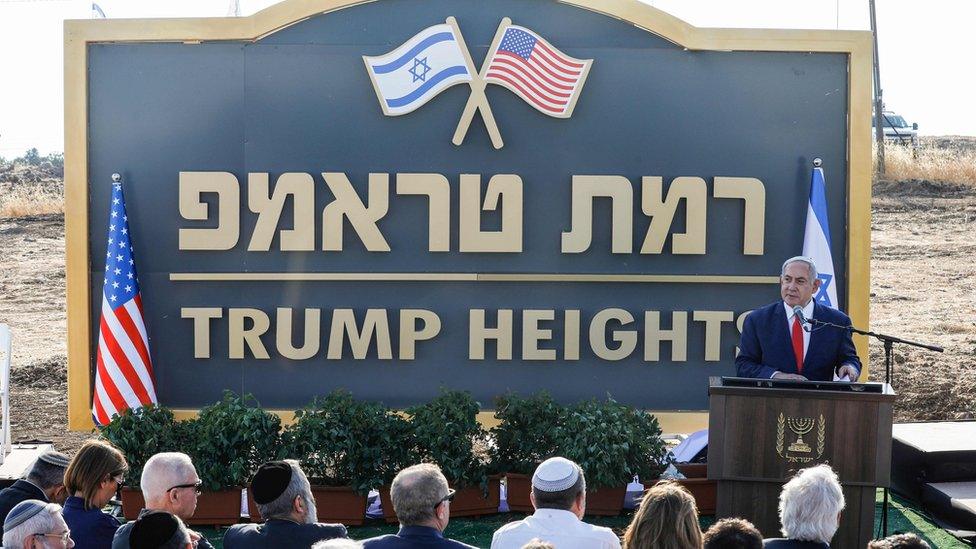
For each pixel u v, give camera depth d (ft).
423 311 31.07
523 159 31.04
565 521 15.17
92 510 17.28
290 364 31.14
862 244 31.22
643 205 30.99
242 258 31.04
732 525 13.25
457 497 26.04
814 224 30.66
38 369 50.11
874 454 20.04
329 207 30.91
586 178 30.91
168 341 31.01
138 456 25.23
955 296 60.49
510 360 31.24
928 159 82.07
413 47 30.86
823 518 15.14
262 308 31.12
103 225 31.01
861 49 31.01
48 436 40.16
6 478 25.44
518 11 30.94
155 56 30.91
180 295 31.04
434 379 31.24
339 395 26.40
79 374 30.81
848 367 22.68
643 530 13.51
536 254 31.14
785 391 20.21
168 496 16.34
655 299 31.24
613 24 31.07
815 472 15.48
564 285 31.22
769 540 15.51
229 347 31.01
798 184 31.37
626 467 25.07
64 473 19.12
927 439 27.07
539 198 31.12
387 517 25.82
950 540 23.93
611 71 31.04
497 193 30.86
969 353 52.11
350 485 25.25
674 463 26.61
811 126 31.32
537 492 15.46
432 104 30.96
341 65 30.94
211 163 31.01
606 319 31.14
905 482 26.89
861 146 31.12
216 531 25.26
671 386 31.35
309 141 30.96
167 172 30.96
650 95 31.12
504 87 30.96
